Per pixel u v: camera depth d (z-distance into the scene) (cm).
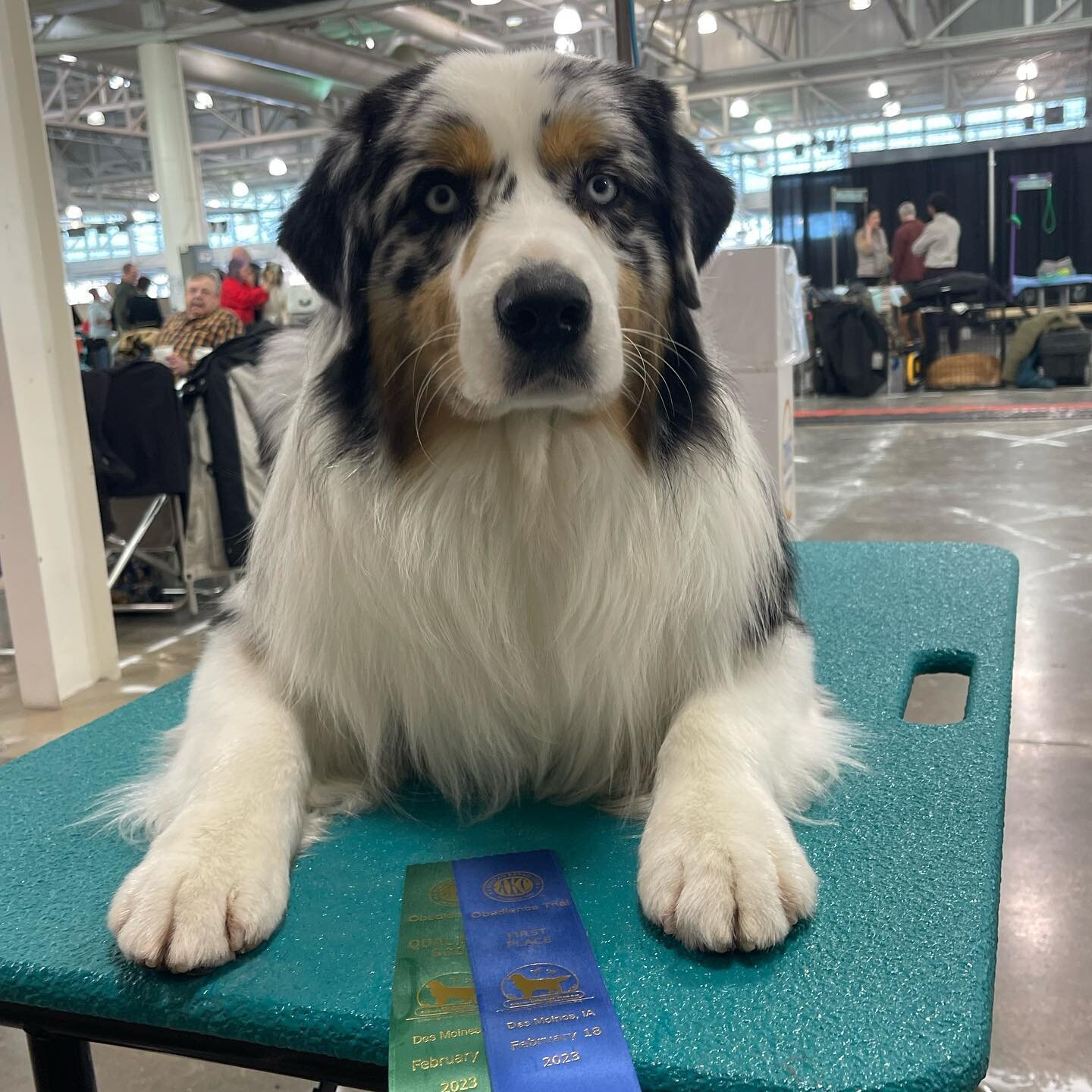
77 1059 107
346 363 131
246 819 110
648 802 129
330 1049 89
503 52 131
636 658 130
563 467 125
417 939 98
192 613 419
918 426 780
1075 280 1026
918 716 305
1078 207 1094
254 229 1912
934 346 1012
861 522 493
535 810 132
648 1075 81
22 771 153
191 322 535
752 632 137
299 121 1512
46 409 312
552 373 113
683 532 130
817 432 789
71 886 115
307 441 134
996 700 162
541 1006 88
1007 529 464
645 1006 88
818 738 137
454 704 132
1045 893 216
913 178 1134
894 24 1303
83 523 332
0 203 290
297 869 115
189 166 1018
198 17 984
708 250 145
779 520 157
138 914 97
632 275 127
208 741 127
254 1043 92
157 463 384
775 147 1677
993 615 209
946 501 524
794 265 349
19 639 319
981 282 999
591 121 123
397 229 125
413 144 123
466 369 115
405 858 118
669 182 134
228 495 389
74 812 137
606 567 129
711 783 112
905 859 111
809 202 1167
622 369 118
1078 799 248
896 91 1512
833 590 234
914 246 1068
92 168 1653
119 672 347
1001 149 1096
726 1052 82
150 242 1892
